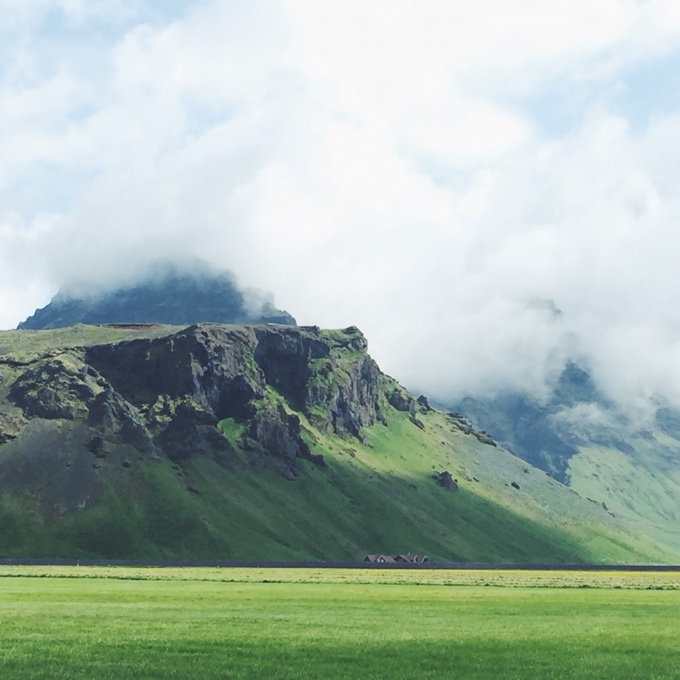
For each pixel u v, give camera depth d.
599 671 69.31
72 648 74.81
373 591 153.88
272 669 67.12
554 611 118.69
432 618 105.56
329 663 70.12
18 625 90.44
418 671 67.81
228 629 89.62
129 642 78.75
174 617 100.94
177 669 66.38
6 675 63.44
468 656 75.00
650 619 109.56
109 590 146.38
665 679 66.44
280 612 109.50
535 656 75.69
